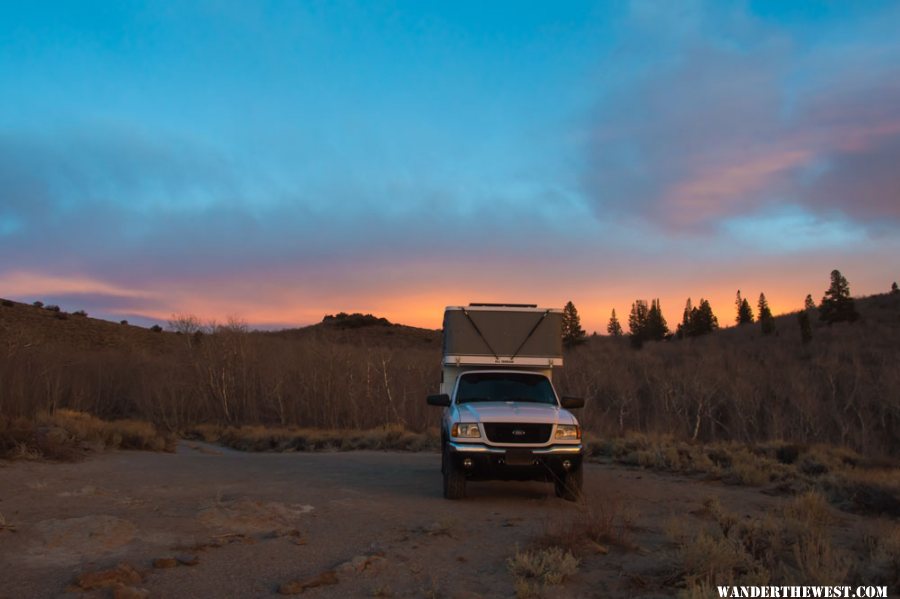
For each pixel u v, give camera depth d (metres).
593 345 130.50
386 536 6.81
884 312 117.12
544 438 9.23
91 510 7.54
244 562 5.64
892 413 55.81
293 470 13.01
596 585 5.21
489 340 11.69
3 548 5.78
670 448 15.59
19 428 13.02
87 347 61.97
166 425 40.16
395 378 47.72
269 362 49.41
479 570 5.66
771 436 53.28
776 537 6.16
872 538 6.56
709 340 119.69
